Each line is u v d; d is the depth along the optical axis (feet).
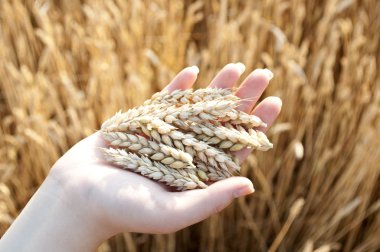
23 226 1.39
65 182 1.39
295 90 2.07
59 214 1.38
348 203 2.06
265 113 1.52
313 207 2.11
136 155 1.40
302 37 2.47
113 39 2.36
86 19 2.53
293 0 2.35
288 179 2.08
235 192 1.29
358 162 1.98
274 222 2.12
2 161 2.14
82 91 2.24
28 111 2.25
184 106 1.43
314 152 2.16
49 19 2.39
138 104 2.06
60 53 2.33
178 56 2.32
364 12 2.30
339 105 2.14
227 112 1.43
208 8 2.53
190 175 1.38
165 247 2.06
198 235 2.17
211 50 2.23
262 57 2.20
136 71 2.19
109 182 1.34
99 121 2.15
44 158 2.03
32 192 2.14
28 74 2.12
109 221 1.35
